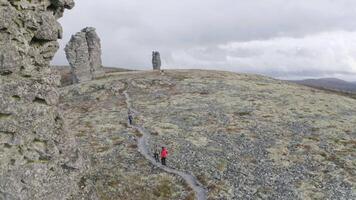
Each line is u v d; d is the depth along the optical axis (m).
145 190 47.66
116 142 67.44
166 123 80.06
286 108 92.06
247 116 84.50
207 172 54.59
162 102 100.94
